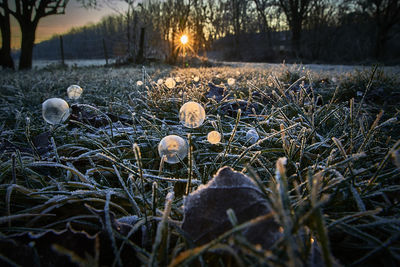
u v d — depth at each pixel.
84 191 0.34
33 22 5.23
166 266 0.24
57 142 0.57
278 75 1.49
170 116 0.74
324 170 0.33
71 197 0.33
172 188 0.37
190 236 0.26
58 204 0.32
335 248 0.28
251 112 0.77
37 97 1.07
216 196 0.27
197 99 0.77
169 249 0.28
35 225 0.32
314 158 0.45
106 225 0.27
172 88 0.98
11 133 0.60
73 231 0.26
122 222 0.30
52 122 0.52
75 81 1.60
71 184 0.38
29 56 5.29
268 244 0.23
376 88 1.07
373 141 0.46
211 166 0.42
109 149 0.51
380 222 0.26
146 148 0.52
